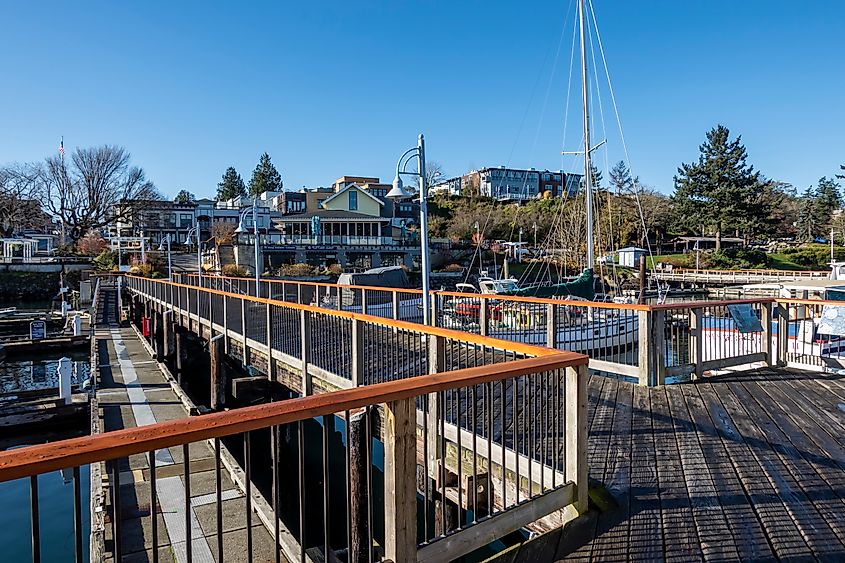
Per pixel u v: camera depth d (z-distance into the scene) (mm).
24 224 54062
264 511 4812
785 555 2650
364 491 3289
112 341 17969
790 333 9812
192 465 6090
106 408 9383
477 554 4477
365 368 6301
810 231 56500
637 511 3109
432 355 4293
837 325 7109
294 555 4148
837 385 6043
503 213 57969
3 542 6215
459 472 2768
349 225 49500
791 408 5172
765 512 3088
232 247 39875
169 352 14719
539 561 2617
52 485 7789
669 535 2842
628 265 42781
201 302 14000
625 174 58375
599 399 5570
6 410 10570
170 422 1631
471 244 48000
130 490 5430
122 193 54031
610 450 4086
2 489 7633
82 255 45344
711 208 47438
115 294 30203
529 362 2660
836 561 2602
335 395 1975
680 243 56219
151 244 52281
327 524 2197
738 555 2652
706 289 36969
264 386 8930
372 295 15148
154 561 1589
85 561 5762
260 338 9992
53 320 26781
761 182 54781
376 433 5555
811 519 3006
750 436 4383
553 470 3049
